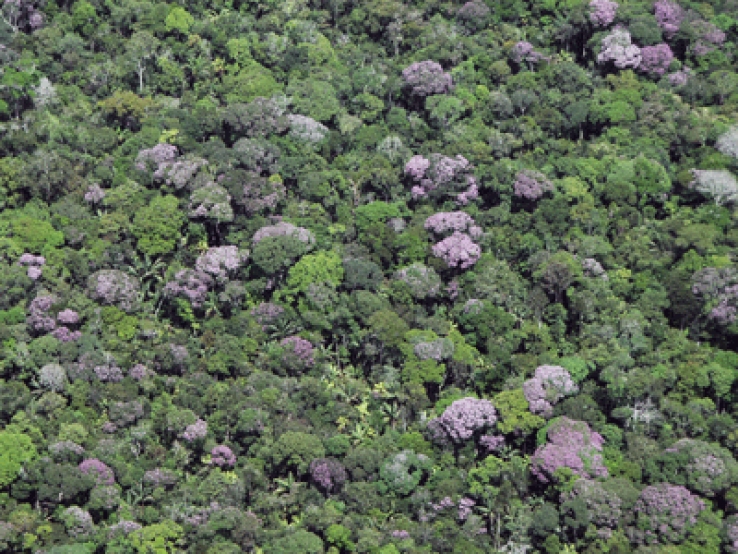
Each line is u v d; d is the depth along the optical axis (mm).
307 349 185500
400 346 186375
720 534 166625
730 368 184375
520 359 185875
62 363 181125
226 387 180750
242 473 173375
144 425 176500
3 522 163000
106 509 167500
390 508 172500
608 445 177250
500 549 168875
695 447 173125
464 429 177250
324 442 176500
